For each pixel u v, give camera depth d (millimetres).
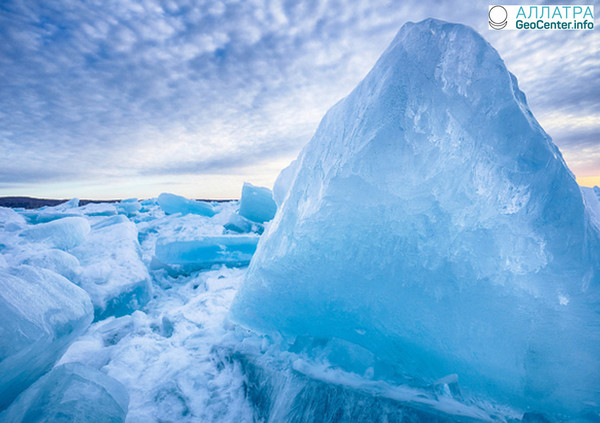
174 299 4488
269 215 9195
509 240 1529
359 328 1943
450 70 1523
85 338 2764
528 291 1494
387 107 1558
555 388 1421
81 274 3629
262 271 2285
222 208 15547
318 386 1682
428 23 1594
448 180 1570
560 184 1456
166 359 2480
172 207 12742
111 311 3521
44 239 5059
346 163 1707
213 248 5754
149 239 8531
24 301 1353
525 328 1486
